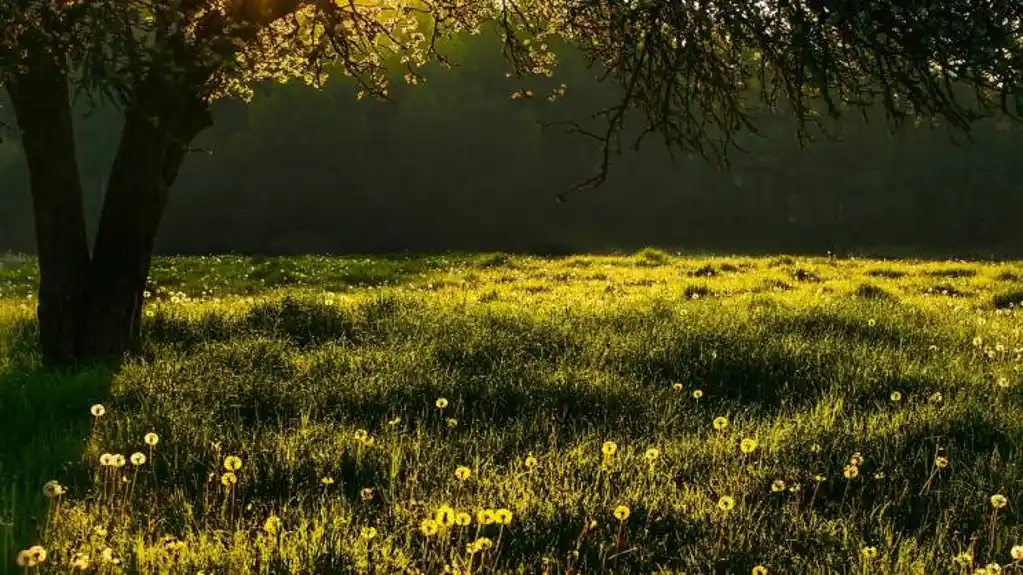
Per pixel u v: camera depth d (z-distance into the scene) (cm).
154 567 437
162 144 1029
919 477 598
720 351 970
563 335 1087
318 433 675
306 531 490
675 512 530
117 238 1037
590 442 669
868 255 6575
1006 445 656
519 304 1532
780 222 8206
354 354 996
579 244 7838
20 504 521
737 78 813
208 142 8000
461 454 648
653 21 709
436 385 831
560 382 839
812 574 451
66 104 1008
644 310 1327
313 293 2181
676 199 8356
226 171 7906
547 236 8112
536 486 566
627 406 790
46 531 467
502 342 1034
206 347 1051
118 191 1034
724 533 498
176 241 7781
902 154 7706
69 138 1016
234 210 7738
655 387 858
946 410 707
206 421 714
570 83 8200
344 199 7862
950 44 629
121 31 634
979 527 522
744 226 8238
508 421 734
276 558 446
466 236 8100
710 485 572
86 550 446
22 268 2903
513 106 8212
